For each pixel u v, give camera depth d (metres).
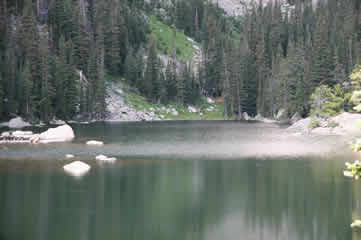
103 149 52.38
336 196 27.95
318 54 105.94
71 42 121.94
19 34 107.44
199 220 22.95
